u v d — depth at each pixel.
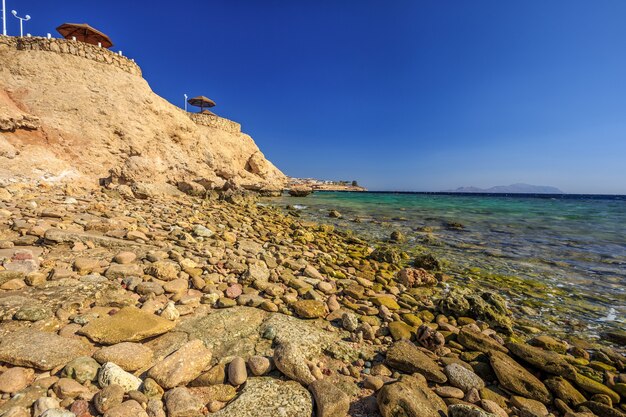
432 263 8.55
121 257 5.46
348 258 9.20
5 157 13.64
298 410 2.72
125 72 23.09
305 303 4.96
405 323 4.96
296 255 8.64
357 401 3.07
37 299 3.84
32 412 2.42
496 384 3.59
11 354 2.83
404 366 3.62
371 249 10.99
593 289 7.18
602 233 15.23
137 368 3.08
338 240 12.03
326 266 7.75
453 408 2.83
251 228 12.05
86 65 20.66
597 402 3.33
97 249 5.97
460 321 5.29
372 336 4.32
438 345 4.20
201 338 3.73
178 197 18.83
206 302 4.67
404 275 7.39
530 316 5.79
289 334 3.96
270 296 5.23
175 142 26.31
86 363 2.91
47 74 18.72
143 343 3.53
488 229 16.17
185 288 5.01
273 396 2.85
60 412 2.35
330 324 4.62
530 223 18.97
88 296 4.11
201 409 2.69
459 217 21.50
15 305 3.61
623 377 3.79
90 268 4.96
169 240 7.71
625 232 15.62
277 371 3.26
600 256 10.33
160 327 3.66
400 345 4.00
